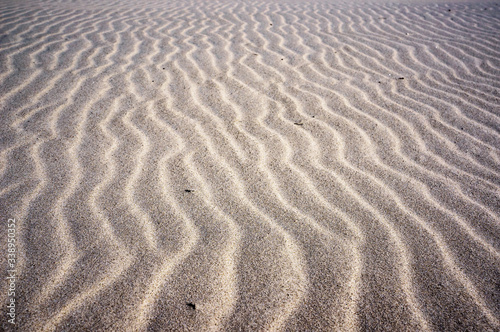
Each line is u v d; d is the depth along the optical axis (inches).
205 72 137.1
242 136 96.8
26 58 144.3
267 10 240.7
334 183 79.2
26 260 59.0
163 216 69.0
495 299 53.9
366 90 125.0
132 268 58.1
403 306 52.8
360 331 49.6
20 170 80.6
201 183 78.4
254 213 70.4
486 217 69.5
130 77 130.7
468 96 120.0
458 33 186.7
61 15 211.3
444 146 93.4
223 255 60.9
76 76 130.0
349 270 58.4
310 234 65.4
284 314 51.6
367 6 253.9
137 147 90.3
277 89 124.9
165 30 188.4
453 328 50.1
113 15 217.5
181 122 102.5
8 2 241.1
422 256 61.0
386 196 75.2
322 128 101.4
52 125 98.9
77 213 68.9
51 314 51.1
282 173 82.4
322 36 183.3
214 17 219.3
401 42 174.1
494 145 93.4
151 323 50.3
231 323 50.4
